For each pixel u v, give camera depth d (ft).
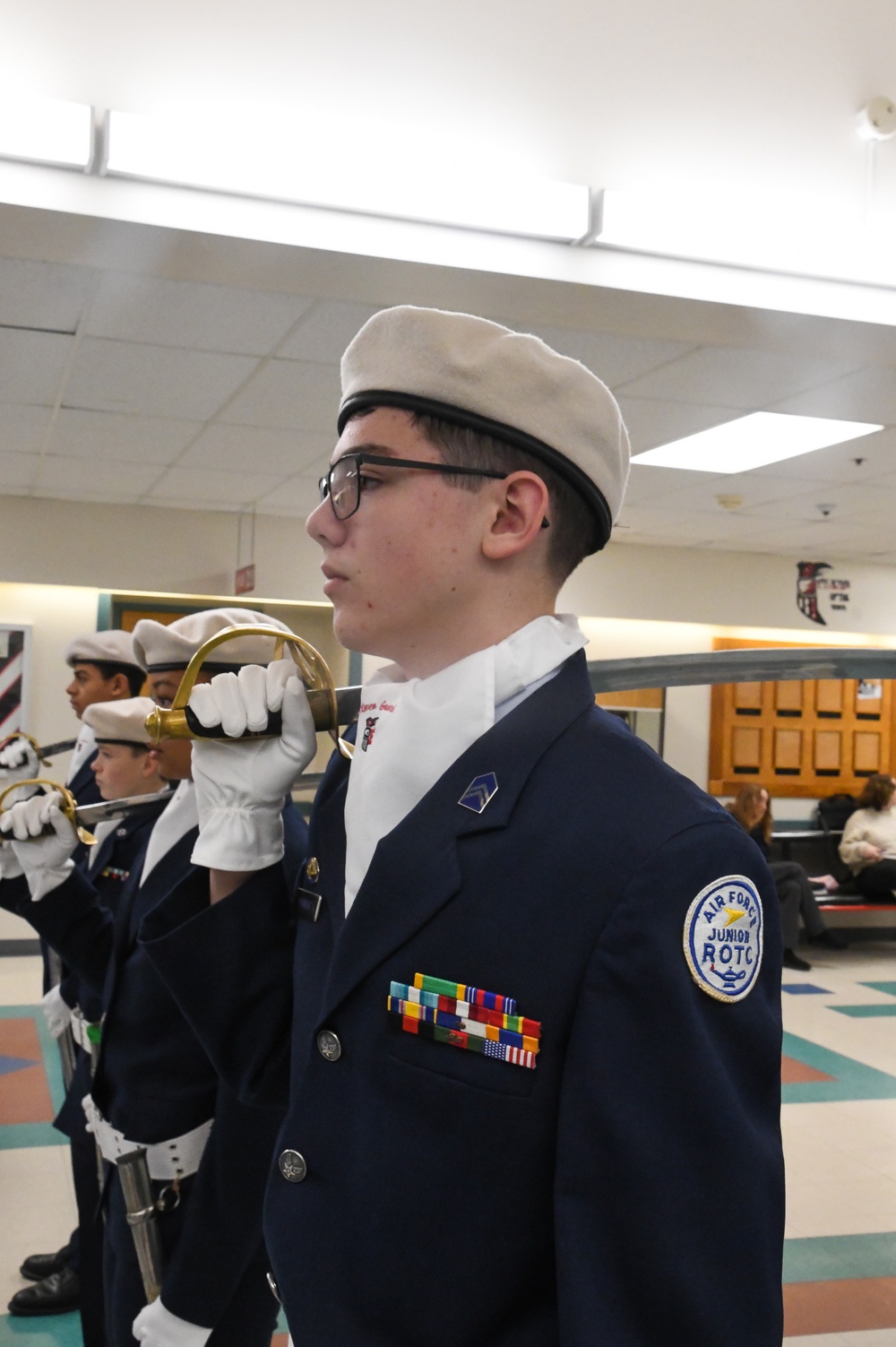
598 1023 2.09
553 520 2.63
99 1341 5.95
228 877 3.05
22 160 8.73
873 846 25.16
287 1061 3.07
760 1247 2.05
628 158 10.23
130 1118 4.63
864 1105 13.85
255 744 2.86
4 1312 8.24
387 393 2.54
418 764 2.52
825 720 28.81
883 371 13.14
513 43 9.68
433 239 9.89
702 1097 2.04
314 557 23.82
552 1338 2.15
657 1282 1.97
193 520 23.02
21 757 9.75
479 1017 2.23
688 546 26.99
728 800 27.94
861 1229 10.18
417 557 2.53
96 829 6.57
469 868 2.33
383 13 9.35
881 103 10.63
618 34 9.90
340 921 2.64
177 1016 4.59
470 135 9.77
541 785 2.37
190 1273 4.03
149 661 5.00
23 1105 12.78
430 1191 2.22
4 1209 9.98
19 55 8.63
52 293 10.87
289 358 12.88
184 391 14.32
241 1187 4.00
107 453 17.97
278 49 9.16
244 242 9.45
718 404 14.69
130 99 8.89
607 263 10.42
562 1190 2.06
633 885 2.15
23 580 21.90
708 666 3.01
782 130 10.55
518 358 2.52
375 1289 2.24
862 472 18.67
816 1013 18.69
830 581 28.40
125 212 9.04
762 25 10.19
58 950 5.41
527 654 2.54
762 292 10.92
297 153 9.14
